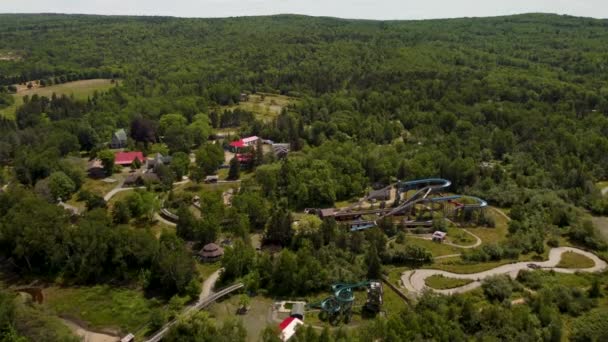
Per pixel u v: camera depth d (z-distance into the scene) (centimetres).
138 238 12388
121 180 18762
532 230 14438
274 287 11375
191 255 12212
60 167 18275
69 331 9931
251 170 19962
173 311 10425
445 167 18625
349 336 8750
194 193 17412
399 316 9544
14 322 9325
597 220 16062
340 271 11656
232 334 8962
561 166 19388
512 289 11119
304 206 16462
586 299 10631
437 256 13212
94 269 11938
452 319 9625
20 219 12756
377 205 16450
